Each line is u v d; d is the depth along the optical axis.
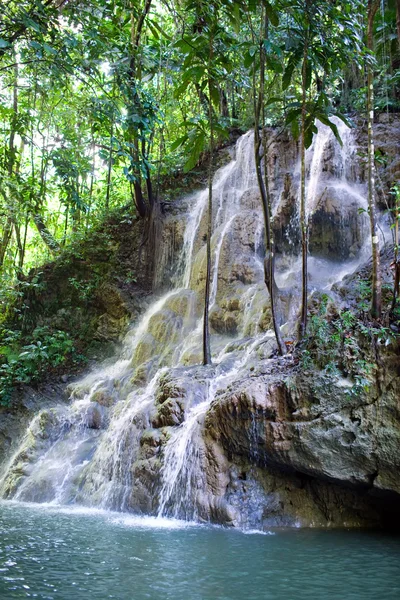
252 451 7.48
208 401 8.52
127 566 4.88
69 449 10.59
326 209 11.91
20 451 11.09
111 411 10.99
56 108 15.09
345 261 11.66
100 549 5.53
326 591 4.23
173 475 7.85
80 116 14.30
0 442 12.64
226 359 9.48
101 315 15.56
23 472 10.52
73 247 16.80
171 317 12.82
